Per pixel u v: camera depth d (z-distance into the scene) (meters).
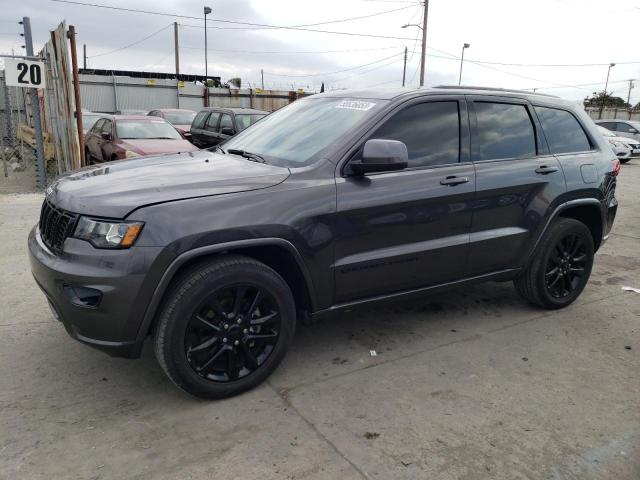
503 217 4.09
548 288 4.56
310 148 3.54
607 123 22.25
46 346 3.75
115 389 3.26
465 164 3.88
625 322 4.49
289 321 3.30
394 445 2.79
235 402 3.15
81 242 2.81
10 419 2.92
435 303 4.79
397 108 3.64
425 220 3.66
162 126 11.63
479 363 3.71
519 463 2.68
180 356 2.93
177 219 2.82
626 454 2.78
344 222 3.33
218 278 2.95
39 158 10.09
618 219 8.95
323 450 2.73
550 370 3.64
